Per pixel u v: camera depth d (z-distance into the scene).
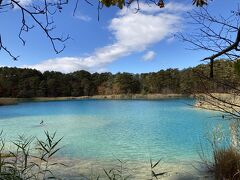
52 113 33.69
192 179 7.94
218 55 2.12
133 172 8.92
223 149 7.95
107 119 25.80
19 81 80.25
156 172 8.84
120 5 2.30
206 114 26.69
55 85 86.00
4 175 4.18
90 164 9.99
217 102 2.35
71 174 8.69
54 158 10.74
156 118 25.52
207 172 8.38
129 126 20.67
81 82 89.25
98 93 88.94
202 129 17.52
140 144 13.75
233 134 7.62
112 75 89.88
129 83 83.19
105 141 14.73
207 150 10.64
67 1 2.38
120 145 13.61
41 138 15.88
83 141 14.77
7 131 19.03
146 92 78.88
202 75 2.41
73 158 10.89
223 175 7.50
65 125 21.88
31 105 53.03
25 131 18.94
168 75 70.56
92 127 20.41
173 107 38.12
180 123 21.33
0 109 42.75
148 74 79.81
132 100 66.00
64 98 81.81
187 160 10.16
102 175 8.66
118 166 9.70
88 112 34.22
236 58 2.13
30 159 9.96
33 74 84.12
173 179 8.07
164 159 10.56
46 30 2.44
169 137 15.46
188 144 13.19
